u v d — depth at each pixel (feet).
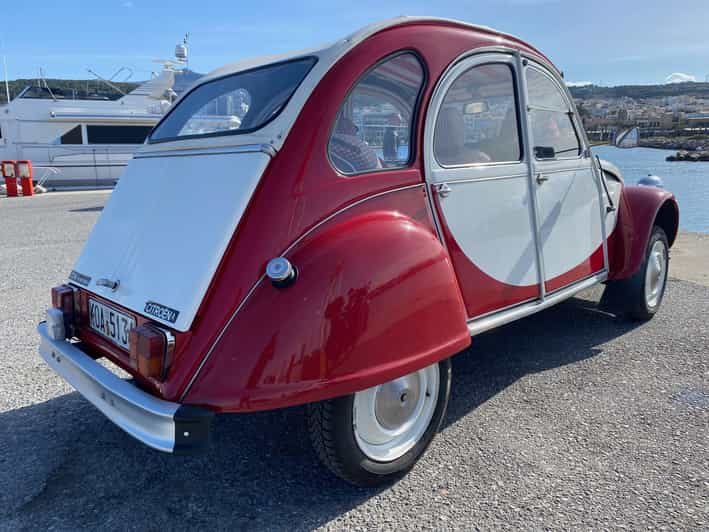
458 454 9.40
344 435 7.73
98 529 7.78
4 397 11.74
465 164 9.72
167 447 6.77
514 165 10.51
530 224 10.94
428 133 9.08
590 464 9.03
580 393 11.52
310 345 7.00
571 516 7.82
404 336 7.75
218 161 8.43
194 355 7.08
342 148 8.27
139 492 8.61
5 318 16.69
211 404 6.82
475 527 7.65
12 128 61.00
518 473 8.84
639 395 11.37
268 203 7.57
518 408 10.94
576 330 15.26
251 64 10.50
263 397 6.81
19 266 23.49
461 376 12.51
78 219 38.01
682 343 14.11
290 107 8.10
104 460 9.49
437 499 8.27
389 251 7.81
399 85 8.89
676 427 10.11
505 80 10.64
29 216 39.63
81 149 62.59
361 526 7.74
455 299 8.52
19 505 8.30
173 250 8.07
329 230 7.79
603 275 13.52
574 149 12.56
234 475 9.02
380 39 8.78
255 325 6.98
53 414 11.05
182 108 10.75
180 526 7.82
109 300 8.71
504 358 13.46
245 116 9.00
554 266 11.69
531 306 11.00
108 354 8.79
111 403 7.64
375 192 8.36
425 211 8.93
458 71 9.62
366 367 7.37
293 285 7.14
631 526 7.59
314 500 8.34
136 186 9.87
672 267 22.22
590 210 12.81
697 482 8.50
